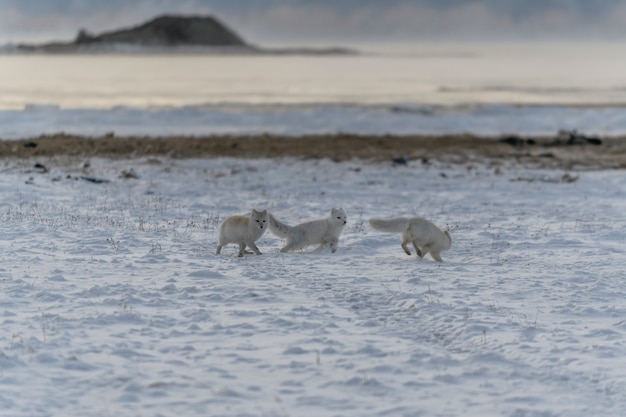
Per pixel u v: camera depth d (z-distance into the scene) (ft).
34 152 256.93
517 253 119.03
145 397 56.49
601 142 340.59
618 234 136.46
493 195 199.00
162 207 164.66
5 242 118.62
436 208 173.06
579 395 57.82
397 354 66.85
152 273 99.25
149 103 580.71
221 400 55.98
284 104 585.63
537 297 89.51
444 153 299.79
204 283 93.76
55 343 67.67
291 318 78.13
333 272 101.24
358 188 210.79
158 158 261.65
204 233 132.46
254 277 97.50
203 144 300.61
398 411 54.44
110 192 187.21
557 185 217.36
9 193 172.76
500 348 68.85
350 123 441.27
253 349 68.23
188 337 71.61
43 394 56.29
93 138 310.04
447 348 69.97
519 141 337.31
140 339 70.64
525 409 54.90
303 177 230.27
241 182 217.15
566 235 135.74
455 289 92.53
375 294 88.99
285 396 57.00
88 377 60.03
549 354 67.21
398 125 437.58
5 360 62.18
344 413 53.98
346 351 67.67
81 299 84.28
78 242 120.16
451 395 57.77
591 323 78.43
